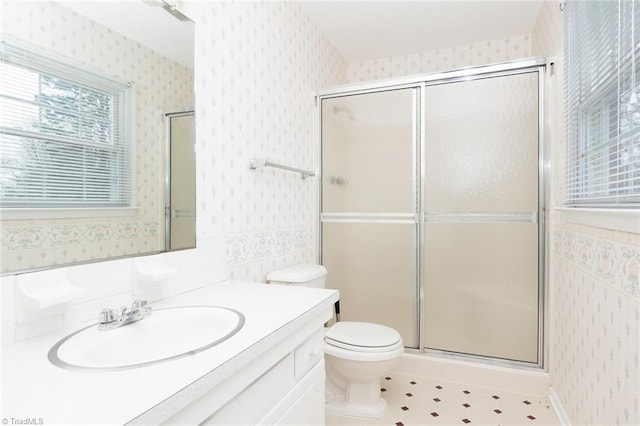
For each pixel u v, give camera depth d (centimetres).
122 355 92
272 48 201
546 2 224
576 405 156
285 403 102
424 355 230
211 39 151
